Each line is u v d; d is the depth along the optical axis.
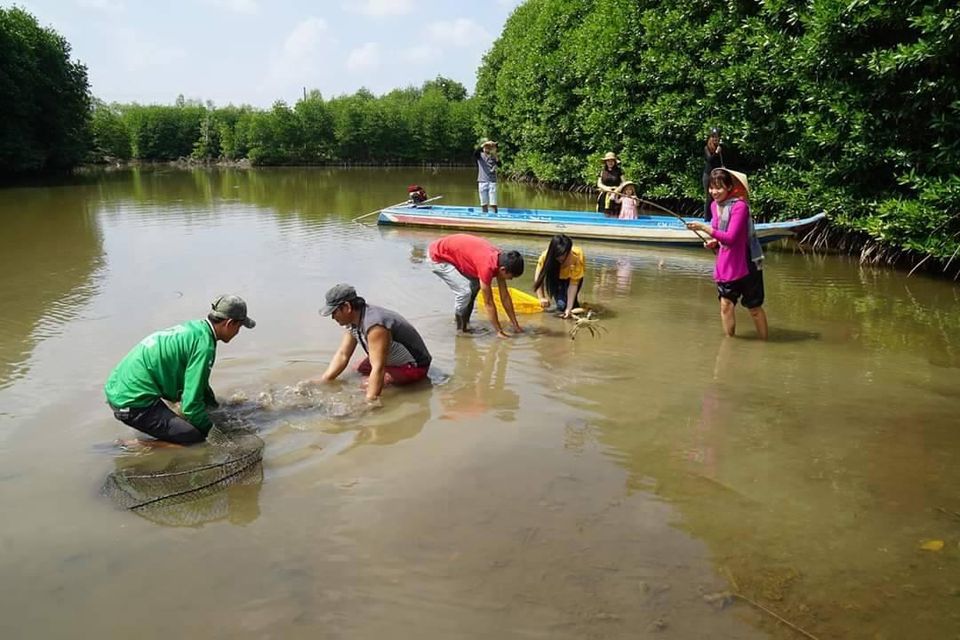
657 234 12.55
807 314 8.17
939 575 3.35
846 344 6.98
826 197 11.67
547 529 3.72
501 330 7.21
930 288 9.51
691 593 3.20
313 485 4.18
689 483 4.23
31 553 3.49
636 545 3.58
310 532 3.69
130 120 49.53
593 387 5.81
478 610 3.08
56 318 7.76
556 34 25.30
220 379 5.83
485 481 4.23
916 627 2.98
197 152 50.19
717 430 4.98
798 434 4.91
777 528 3.75
